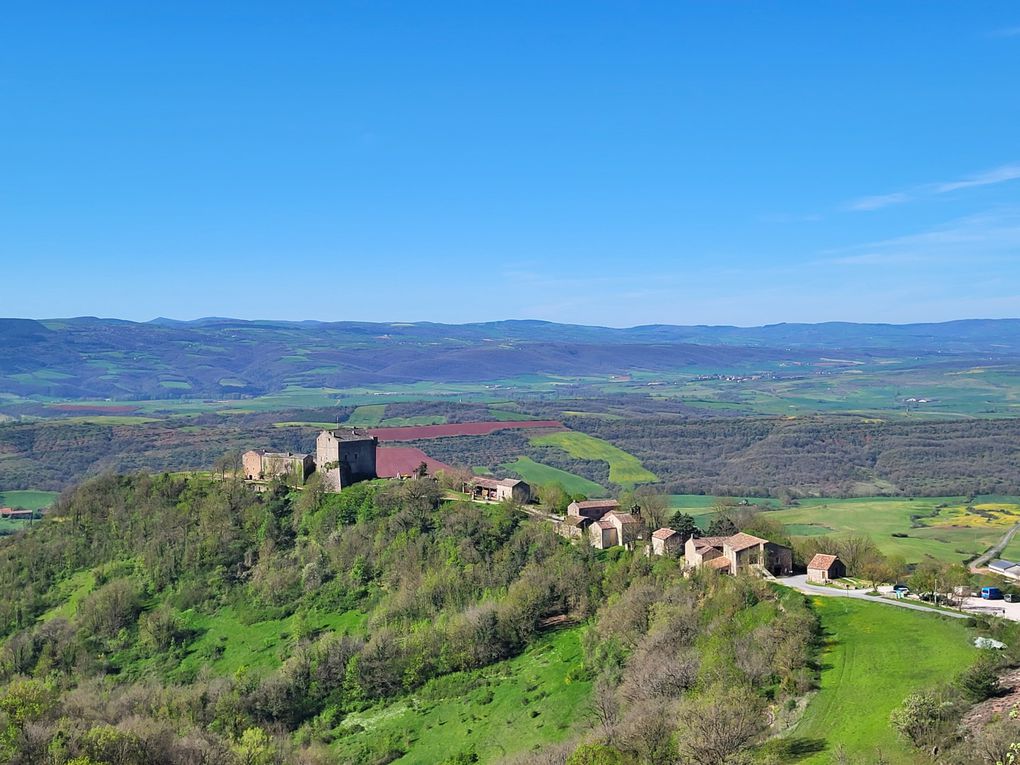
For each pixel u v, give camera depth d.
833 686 95.19
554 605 148.25
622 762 83.94
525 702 119.69
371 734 121.19
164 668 146.38
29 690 116.19
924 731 77.44
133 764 100.06
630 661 116.81
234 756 105.94
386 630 141.62
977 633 105.44
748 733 84.88
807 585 140.12
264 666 142.12
